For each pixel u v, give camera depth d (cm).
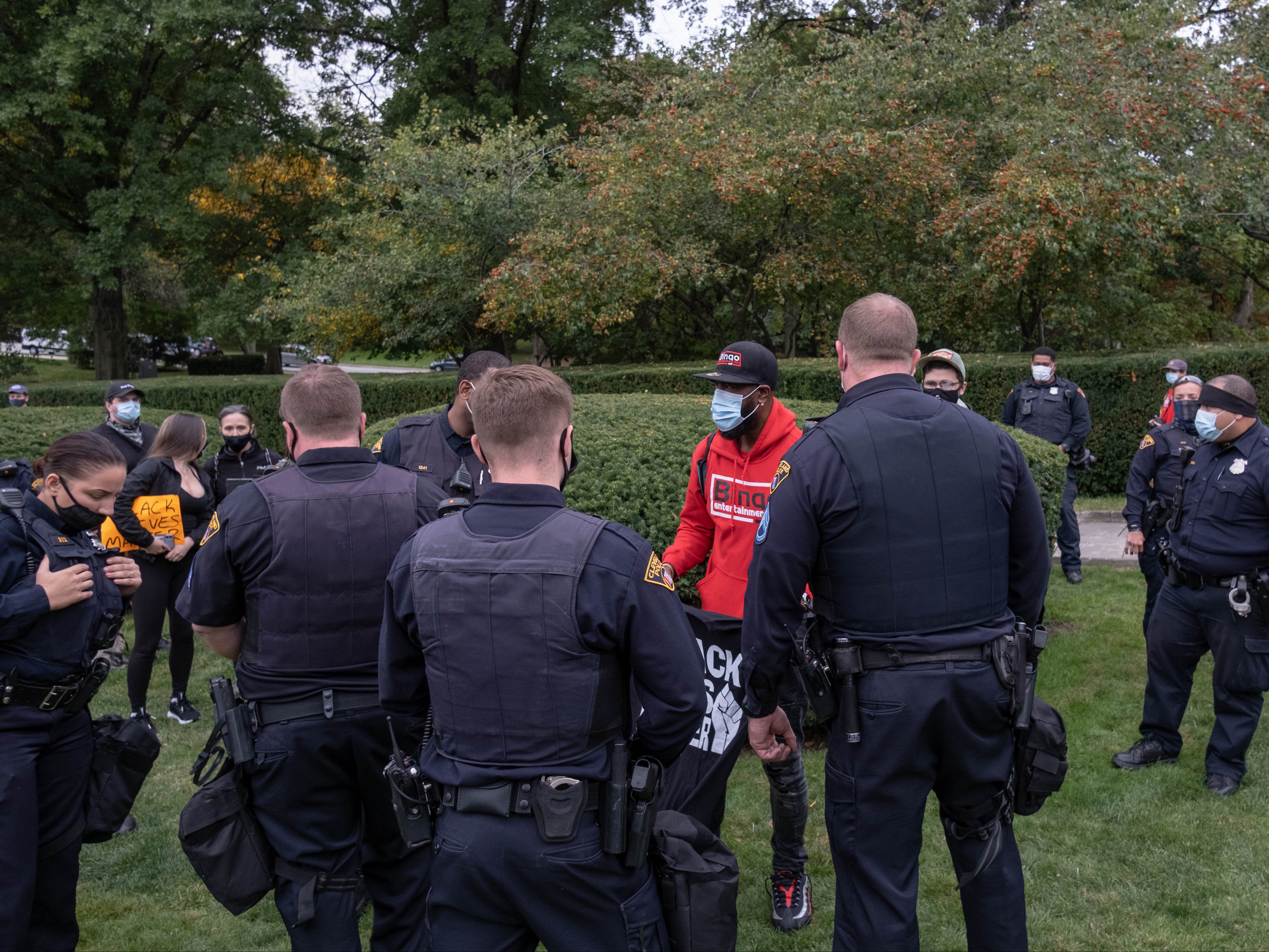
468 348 1692
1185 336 1833
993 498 230
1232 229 1338
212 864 238
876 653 225
